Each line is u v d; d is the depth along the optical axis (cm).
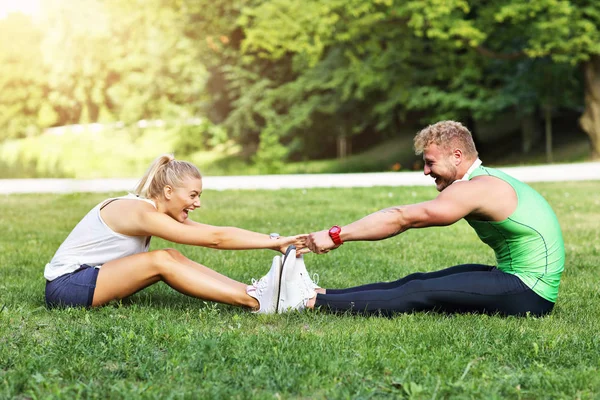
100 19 3919
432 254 678
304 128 3325
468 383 303
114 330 377
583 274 585
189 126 3834
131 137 3931
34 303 463
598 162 2269
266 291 429
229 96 3588
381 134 3581
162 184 441
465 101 2589
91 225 445
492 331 384
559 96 2669
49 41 4150
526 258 416
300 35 2447
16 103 4609
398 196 1252
